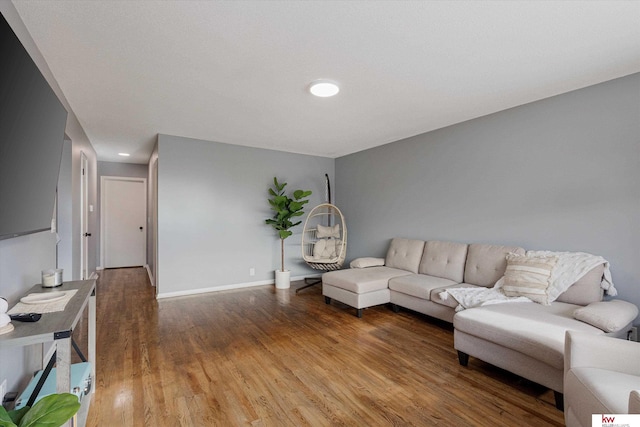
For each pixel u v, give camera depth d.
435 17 1.71
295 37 1.90
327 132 4.07
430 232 4.00
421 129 3.93
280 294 4.44
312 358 2.45
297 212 5.08
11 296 1.61
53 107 1.66
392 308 3.76
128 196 6.75
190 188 4.41
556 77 2.46
